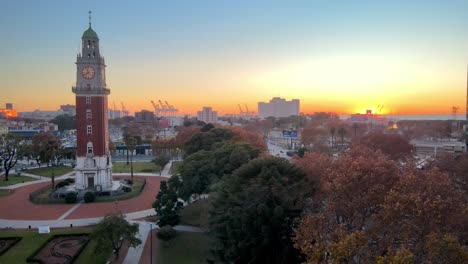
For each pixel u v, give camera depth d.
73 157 147.62
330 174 46.94
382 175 42.41
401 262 26.55
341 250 29.58
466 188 63.12
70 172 132.00
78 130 94.88
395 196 34.78
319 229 35.72
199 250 57.97
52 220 73.88
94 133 95.62
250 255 43.72
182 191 72.75
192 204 83.69
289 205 45.97
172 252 57.47
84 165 95.38
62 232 65.19
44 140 137.50
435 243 28.91
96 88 94.38
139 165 148.75
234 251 44.75
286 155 172.62
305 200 48.03
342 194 41.25
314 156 61.44
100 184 96.31
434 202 32.56
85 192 91.88
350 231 41.28
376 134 125.31
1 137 122.25
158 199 69.00
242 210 46.38
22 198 93.00
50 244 60.06
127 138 157.25
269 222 43.66
